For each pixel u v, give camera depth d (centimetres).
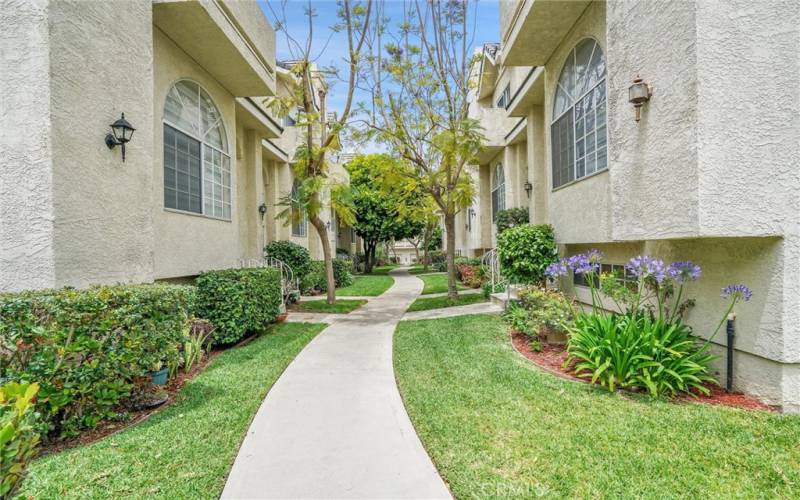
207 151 1009
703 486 310
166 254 809
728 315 488
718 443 370
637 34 542
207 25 803
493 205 1945
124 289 486
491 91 2066
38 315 396
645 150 531
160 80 813
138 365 473
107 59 605
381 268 4125
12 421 219
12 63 503
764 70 432
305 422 448
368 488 323
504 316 960
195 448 389
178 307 541
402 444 394
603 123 743
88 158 566
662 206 498
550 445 375
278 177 1858
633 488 309
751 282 464
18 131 503
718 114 438
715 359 505
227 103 1115
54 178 506
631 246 725
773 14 430
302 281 1645
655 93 507
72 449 398
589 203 790
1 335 380
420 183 1352
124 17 645
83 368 415
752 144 435
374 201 3006
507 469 341
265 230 1781
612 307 766
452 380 564
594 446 371
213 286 802
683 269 504
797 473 322
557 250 975
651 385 475
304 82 1260
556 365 620
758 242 455
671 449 362
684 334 528
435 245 4666
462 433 405
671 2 473
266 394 538
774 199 431
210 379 597
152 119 717
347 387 559
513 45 938
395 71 1251
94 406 433
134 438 410
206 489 323
